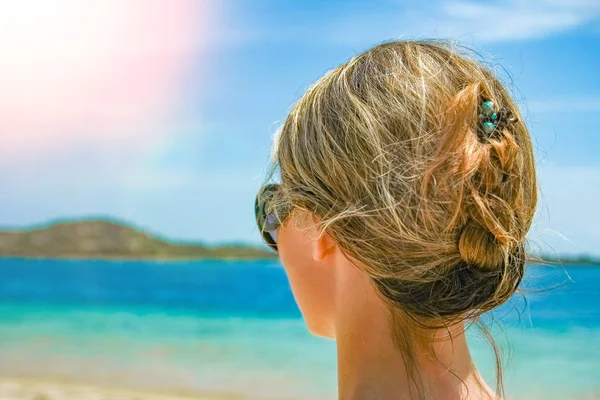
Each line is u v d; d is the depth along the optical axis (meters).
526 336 9.71
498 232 0.88
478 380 1.03
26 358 15.10
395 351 0.96
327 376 12.14
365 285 0.97
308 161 0.94
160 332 18.22
